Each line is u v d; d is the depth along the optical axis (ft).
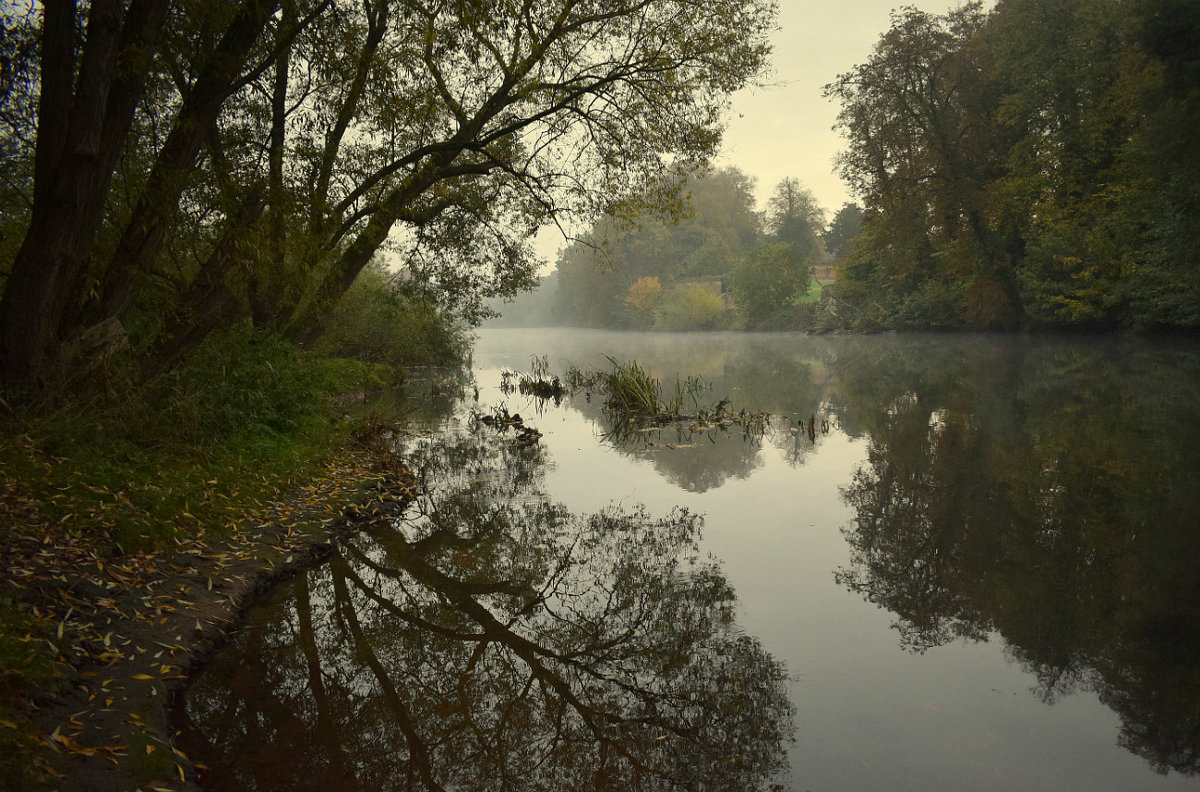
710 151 41.09
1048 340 104.88
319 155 34.22
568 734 11.76
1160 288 84.84
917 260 132.98
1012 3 107.24
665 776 10.52
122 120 21.56
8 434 18.49
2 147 26.94
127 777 9.66
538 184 41.83
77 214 20.59
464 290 52.21
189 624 14.60
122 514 17.08
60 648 11.76
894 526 22.79
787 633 15.42
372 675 13.83
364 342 84.12
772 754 10.93
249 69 29.91
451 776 10.59
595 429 44.68
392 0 31.91
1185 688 12.68
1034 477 27.91
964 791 9.87
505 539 22.29
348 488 26.43
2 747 9.00
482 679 13.71
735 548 21.11
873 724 11.76
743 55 39.63
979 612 16.17
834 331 168.76
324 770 10.73
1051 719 11.77
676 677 13.61
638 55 40.34
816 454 34.40
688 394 60.75
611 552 21.01
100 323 23.54
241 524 20.26
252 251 28.55
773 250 203.62
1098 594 16.87
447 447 38.09
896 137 115.85
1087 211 98.78
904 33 110.73
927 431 39.24
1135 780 10.07
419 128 40.91
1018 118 107.65
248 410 28.73
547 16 38.52
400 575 19.20
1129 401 45.34
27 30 23.97
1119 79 90.79
